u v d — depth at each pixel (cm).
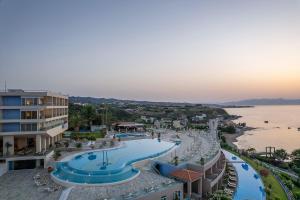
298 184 5581
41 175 4050
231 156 6862
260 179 4775
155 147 6066
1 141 4931
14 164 4422
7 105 4625
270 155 9594
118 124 10275
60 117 6303
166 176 4091
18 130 4666
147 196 3125
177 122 12988
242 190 4112
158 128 10406
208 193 3872
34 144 5400
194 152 5172
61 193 3262
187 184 3688
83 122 8950
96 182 3553
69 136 7331
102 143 6356
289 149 13050
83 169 3959
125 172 3844
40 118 4859
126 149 5800
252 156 9050
